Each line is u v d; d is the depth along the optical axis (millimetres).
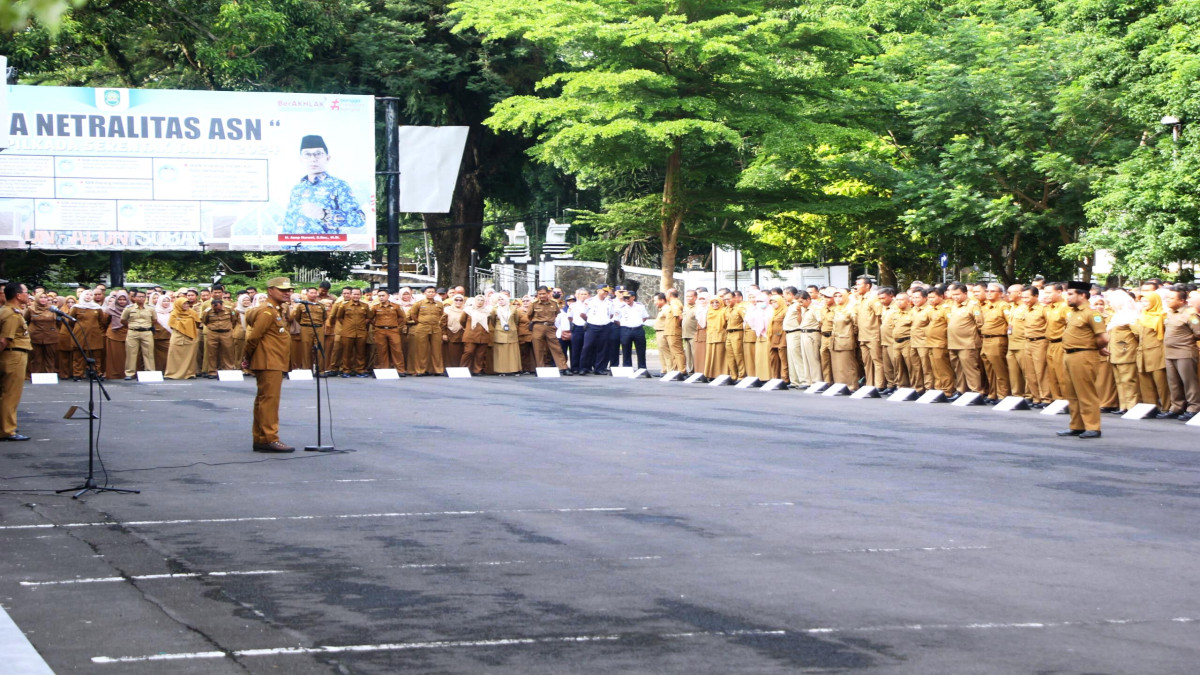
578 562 8023
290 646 6180
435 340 27969
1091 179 30203
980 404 19953
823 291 26000
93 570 7855
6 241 28594
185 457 13195
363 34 42156
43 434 15391
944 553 8266
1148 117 28562
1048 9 38250
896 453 13414
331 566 7945
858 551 8328
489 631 6438
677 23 32031
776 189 35531
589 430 15688
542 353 28578
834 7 40438
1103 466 12422
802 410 18688
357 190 30906
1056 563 7965
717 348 25078
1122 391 18641
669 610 6832
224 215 30016
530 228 61188
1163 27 29703
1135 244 27500
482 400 20453
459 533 8984
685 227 36812
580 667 5816
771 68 33031
